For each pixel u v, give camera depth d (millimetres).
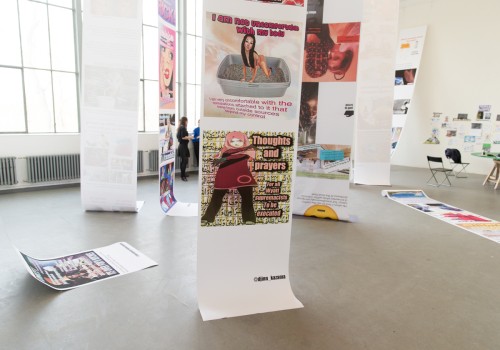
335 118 5078
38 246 3850
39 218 4879
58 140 6863
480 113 9805
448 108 10398
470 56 9852
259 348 2227
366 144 8242
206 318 2527
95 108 4969
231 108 2607
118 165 5105
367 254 3914
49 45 6793
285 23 2635
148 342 2248
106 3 4750
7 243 3922
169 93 5527
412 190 7199
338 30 4910
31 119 6715
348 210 5488
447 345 2320
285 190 2820
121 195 5180
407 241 4383
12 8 6277
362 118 8156
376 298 2924
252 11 2555
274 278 2887
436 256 3902
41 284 2977
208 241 2695
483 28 9562
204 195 2646
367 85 8008
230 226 2729
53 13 6773
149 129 8570
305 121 5160
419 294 3012
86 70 4883
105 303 2707
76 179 7172
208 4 2467
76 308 2625
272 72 2656
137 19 4781
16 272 3188
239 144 2662
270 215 2812
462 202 6633
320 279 3252
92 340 2254
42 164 6609
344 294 2979
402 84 10914
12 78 6402
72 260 3475
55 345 2195
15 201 5789
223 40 2527
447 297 2973
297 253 3889
